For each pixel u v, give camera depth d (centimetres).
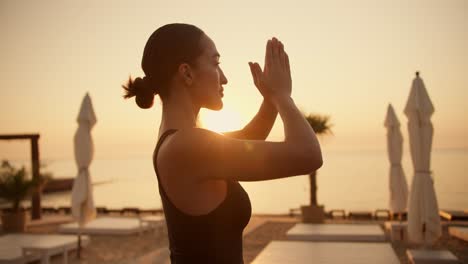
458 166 10781
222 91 125
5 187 1340
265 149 99
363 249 758
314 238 1005
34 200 1598
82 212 991
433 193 855
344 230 1071
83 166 1026
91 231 1233
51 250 848
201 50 119
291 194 4091
